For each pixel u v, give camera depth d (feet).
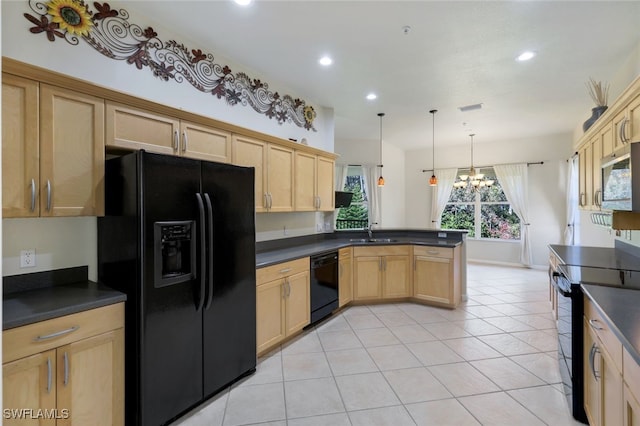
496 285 17.29
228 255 7.64
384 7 7.59
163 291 6.23
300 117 13.43
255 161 10.07
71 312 5.22
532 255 21.83
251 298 8.32
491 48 9.53
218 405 7.00
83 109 6.20
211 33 8.77
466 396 7.27
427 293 13.73
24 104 5.44
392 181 24.81
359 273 13.76
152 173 6.06
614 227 8.32
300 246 13.01
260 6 7.59
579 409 6.37
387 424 6.37
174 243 6.59
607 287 6.34
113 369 5.76
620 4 7.43
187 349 6.66
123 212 6.20
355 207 23.31
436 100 14.16
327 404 7.02
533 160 21.71
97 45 7.21
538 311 13.03
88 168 6.26
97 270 7.04
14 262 6.08
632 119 7.05
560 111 15.80
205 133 8.54
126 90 7.68
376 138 22.65
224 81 10.13
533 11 7.73
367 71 11.18
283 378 8.07
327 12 7.80
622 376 4.46
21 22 6.17
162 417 6.19
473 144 24.02
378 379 8.00
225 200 7.59
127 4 7.55
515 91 13.06
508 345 9.87
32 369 4.80
